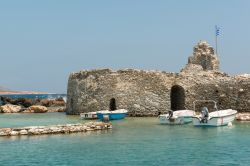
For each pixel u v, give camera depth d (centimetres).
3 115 6359
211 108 5644
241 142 3027
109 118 5019
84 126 3797
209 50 6950
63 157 2461
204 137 3322
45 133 3541
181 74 5838
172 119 4425
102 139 3222
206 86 5694
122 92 5628
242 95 5438
